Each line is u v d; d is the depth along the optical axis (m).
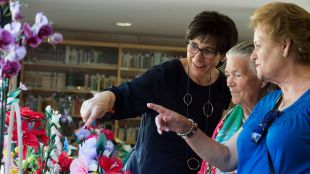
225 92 2.23
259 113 1.57
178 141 2.11
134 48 7.69
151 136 2.13
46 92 7.56
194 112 2.17
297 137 1.36
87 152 1.38
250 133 1.53
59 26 7.16
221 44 2.06
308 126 1.37
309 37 1.40
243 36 7.17
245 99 1.85
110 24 6.79
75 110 7.53
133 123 7.73
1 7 1.13
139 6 5.46
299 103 1.42
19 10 1.08
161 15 5.92
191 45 2.09
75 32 7.65
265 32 1.43
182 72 2.17
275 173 1.39
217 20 2.06
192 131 1.69
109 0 5.23
